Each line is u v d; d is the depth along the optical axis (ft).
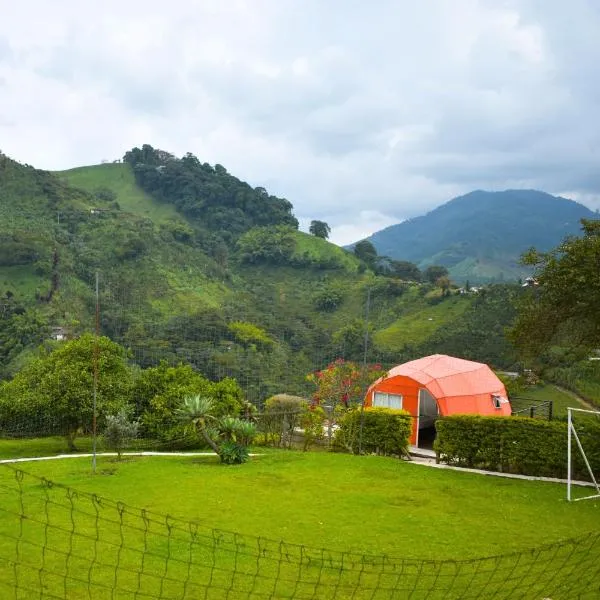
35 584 32.01
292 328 254.47
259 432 93.20
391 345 214.69
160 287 280.92
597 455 58.08
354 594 31.45
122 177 524.93
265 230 437.17
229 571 34.45
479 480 58.59
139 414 93.76
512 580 33.17
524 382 66.85
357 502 49.78
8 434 96.58
